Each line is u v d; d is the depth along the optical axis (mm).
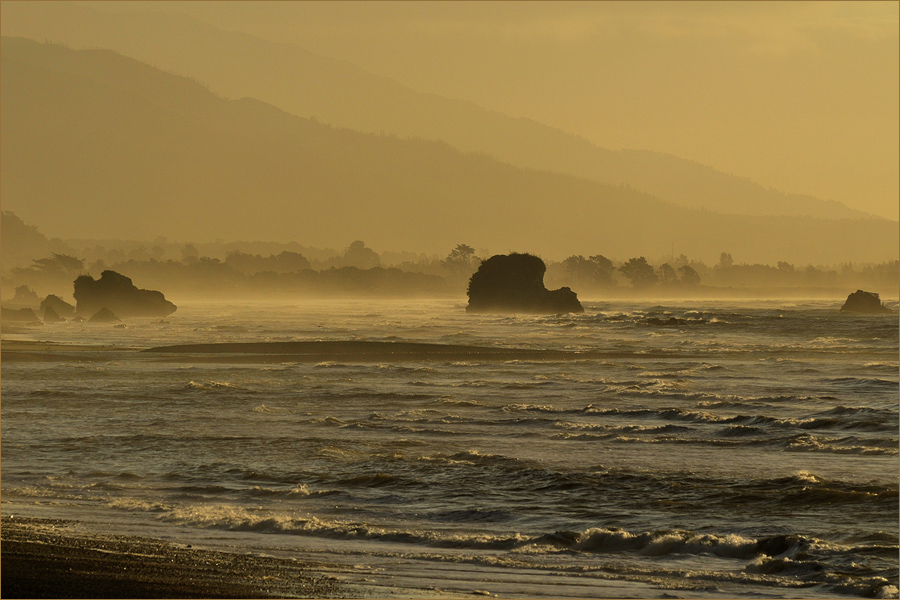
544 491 76438
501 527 65125
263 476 81750
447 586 49312
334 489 76875
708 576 53125
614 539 60562
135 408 127312
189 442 99875
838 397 136500
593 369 187000
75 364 199250
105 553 53406
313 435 104625
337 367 191125
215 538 60219
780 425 109125
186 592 44938
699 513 69000
